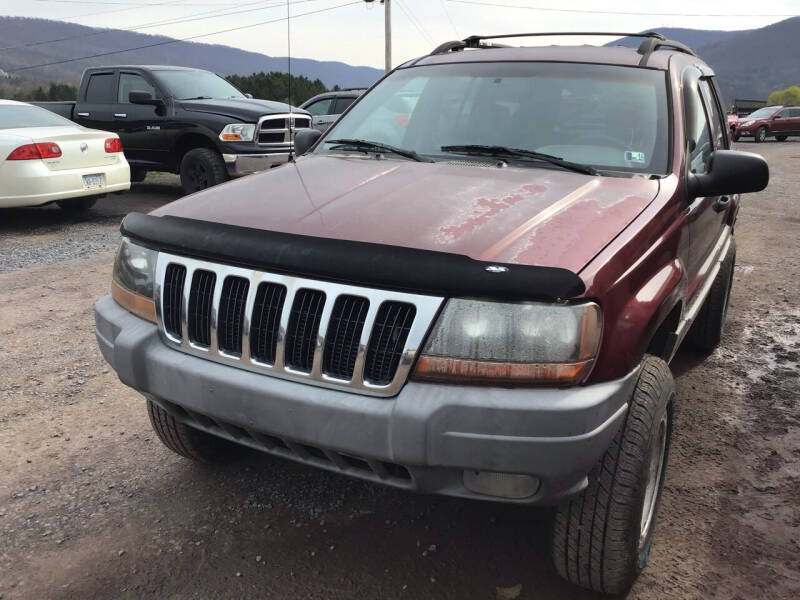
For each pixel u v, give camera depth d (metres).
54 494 3.01
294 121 10.38
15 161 8.12
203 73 11.44
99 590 2.42
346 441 1.98
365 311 1.99
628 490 2.13
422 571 2.52
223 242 2.20
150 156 10.74
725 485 3.11
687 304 3.09
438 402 1.88
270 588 2.43
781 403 3.98
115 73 11.00
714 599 2.39
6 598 2.38
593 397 1.90
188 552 2.62
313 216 2.32
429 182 2.63
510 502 2.00
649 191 2.60
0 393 4.01
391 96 3.59
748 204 11.68
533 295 1.84
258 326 2.14
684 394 4.09
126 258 2.55
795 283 6.62
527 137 3.05
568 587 2.45
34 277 6.54
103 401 3.94
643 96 3.08
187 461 3.29
